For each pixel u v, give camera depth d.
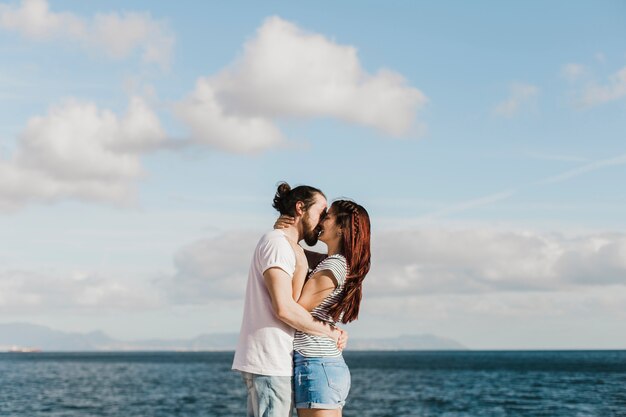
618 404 31.14
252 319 4.30
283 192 4.48
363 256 4.43
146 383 51.94
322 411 4.22
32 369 87.50
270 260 4.18
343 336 4.40
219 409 29.67
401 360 147.88
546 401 33.66
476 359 152.50
